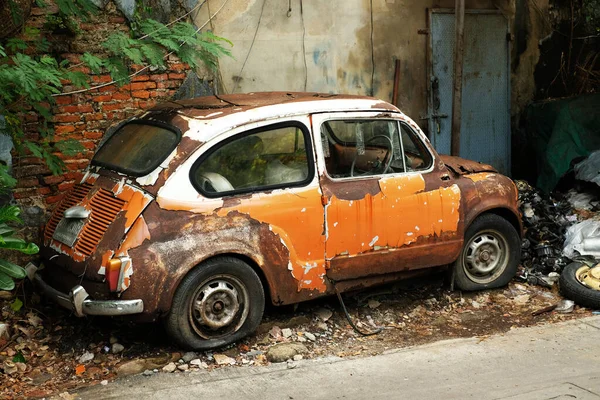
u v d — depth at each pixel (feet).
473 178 20.92
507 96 32.48
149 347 17.62
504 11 32.04
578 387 15.38
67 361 17.17
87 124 22.80
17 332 18.48
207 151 17.21
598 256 23.18
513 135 33.35
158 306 16.30
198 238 16.70
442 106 30.60
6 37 20.94
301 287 18.25
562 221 26.22
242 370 16.56
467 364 16.81
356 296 20.90
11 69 18.19
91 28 22.61
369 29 28.71
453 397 14.98
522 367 16.58
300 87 27.58
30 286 20.34
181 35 21.50
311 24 27.48
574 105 30.30
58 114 22.18
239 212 17.22
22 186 21.63
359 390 15.40
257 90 26.81
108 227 16.61
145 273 16.14
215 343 17.25
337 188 18.56
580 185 29.07
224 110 18.29
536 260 23.89
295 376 16.20
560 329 19.16
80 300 16.48
